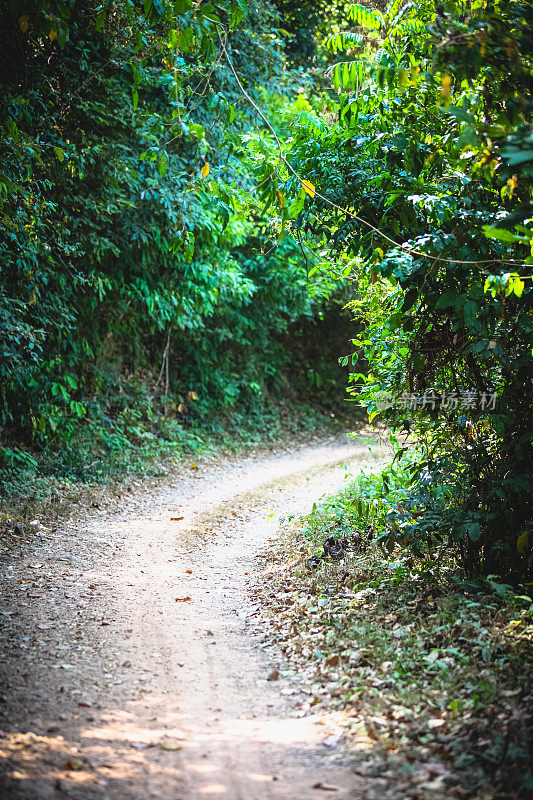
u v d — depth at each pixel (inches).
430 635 206.4
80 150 416.8
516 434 238.8
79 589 270.7
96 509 408.2
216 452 622.5
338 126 249.3
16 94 351.9
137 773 139.1
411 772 136.3
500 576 238.4
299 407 826.8
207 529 382.0
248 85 530.9
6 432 462.9
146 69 434.0
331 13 734.5
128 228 487.2
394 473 310.3
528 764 132.5
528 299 213.5
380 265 217.3
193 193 471.8
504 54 187.6
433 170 234.8
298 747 151.4
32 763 139.7
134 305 560.7
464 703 162.2
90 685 182.9
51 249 420.5
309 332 890.1
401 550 284.8
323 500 443.5
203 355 691.4
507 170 189.9
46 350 487.5
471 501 238.7
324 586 267.4
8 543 324.5
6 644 208.8
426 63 211.9
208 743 153.4
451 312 235.0
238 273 616.1
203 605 259.8
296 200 245.4
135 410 575.2
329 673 190.2
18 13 256.8
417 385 249.0
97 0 351.3
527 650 187.2
